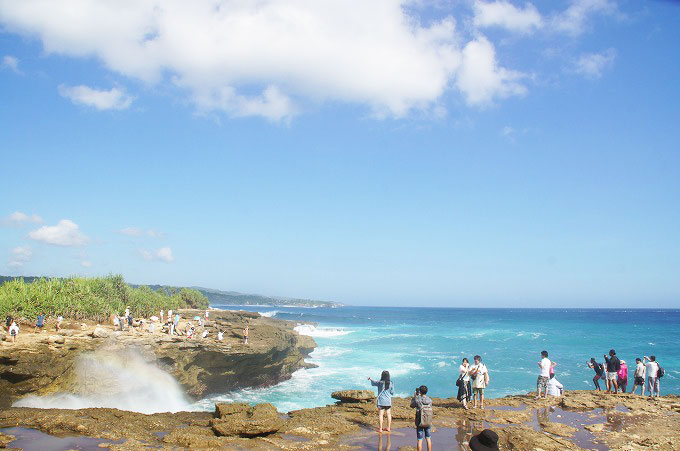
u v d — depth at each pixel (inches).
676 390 1227.9
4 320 1033.5
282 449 467.2
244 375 1318.9
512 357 1828.2
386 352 2011.6
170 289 2642.7
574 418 611.5
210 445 472.4
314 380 1424.7
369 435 531.2
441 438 511.8
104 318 1357.0
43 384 853.8
